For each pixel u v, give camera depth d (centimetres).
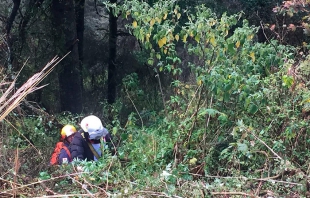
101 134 535
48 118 768
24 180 461
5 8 1278
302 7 529
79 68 1299
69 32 1212
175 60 601
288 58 567
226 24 556
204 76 521
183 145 556
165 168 514
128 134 598
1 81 628
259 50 558
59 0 1195
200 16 564
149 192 419
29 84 437
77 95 1243
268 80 529
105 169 478
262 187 449
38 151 572
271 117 524
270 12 1152
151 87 1333
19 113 676
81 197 418
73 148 528
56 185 448
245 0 1162
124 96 1377
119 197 407
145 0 936
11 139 591
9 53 892
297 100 518
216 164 539
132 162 536
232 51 544
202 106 576
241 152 489
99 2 1566
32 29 1207
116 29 1482
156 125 640
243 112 554
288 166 435
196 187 434
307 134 504
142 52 1264
